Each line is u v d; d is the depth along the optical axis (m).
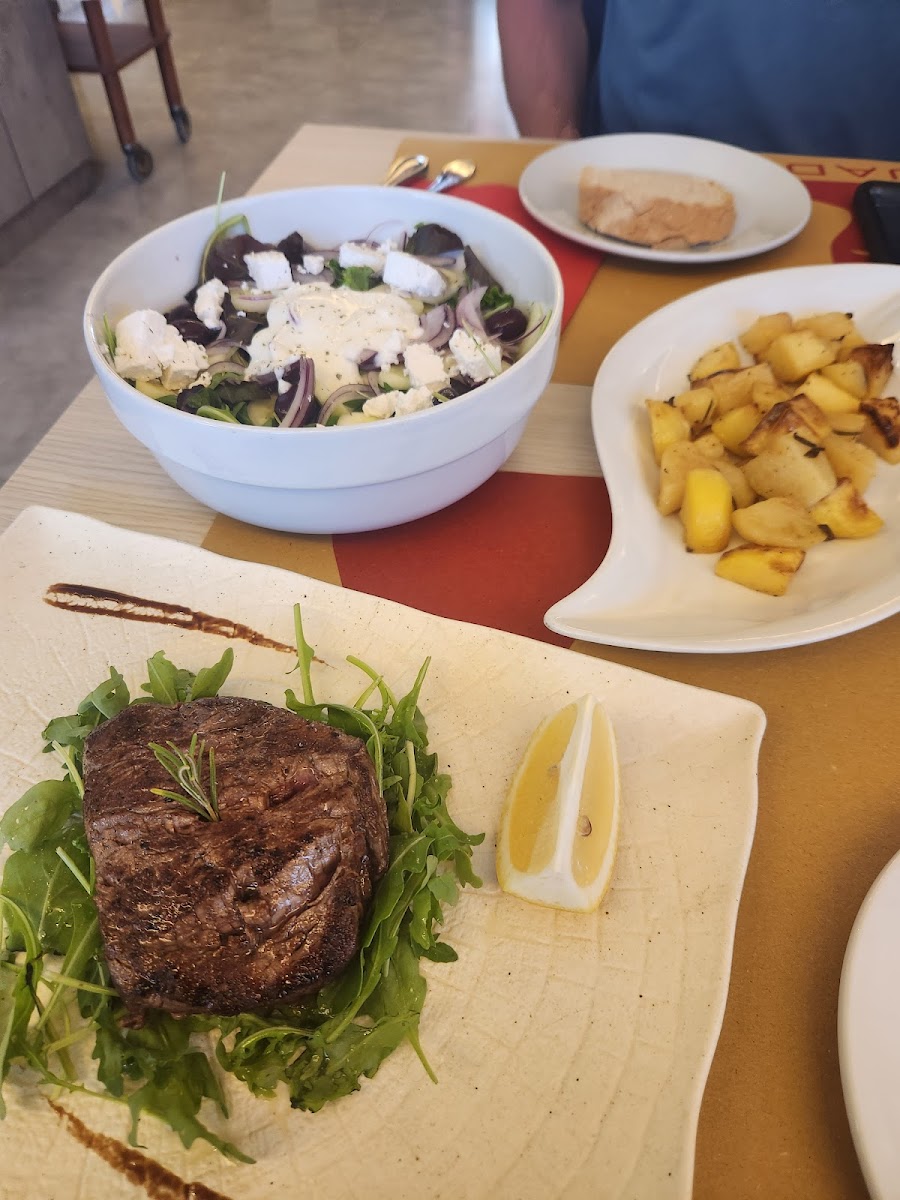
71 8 1.30
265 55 1.71
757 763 0.29
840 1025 0.22
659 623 0.33
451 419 0.32
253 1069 0.23
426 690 0.31
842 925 0.26
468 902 0.26
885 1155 0.20
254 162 1.37
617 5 0.74
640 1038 0.23
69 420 0.44
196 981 0.23
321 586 0.34
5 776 0.29
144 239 0.42
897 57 0.69
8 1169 0.22
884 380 0.42
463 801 0.29
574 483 0.40
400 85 1.60
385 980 0.24
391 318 0.39
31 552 0.35
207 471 0.33
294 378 0.36
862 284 0.47
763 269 0.52
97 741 0.27
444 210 0.44
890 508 0.38
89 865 0.26
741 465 0.41
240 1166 0.22
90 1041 0.24
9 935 0.25
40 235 1.22
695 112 0.74
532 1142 0.22
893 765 0.30
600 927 0.26
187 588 0.34
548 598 0.36
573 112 0.85
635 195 0.53
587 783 0.27
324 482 0.32
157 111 1.51
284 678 0.32
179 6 1.91
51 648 0.33
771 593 0.34
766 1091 0.23
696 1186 0.22
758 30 0.70
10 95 1.14
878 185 0.56
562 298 0.37
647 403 0.40
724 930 0.25
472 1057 0.24
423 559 0.37
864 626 0.31
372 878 0.26
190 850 0.24
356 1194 0.22
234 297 0.43
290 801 0.25
